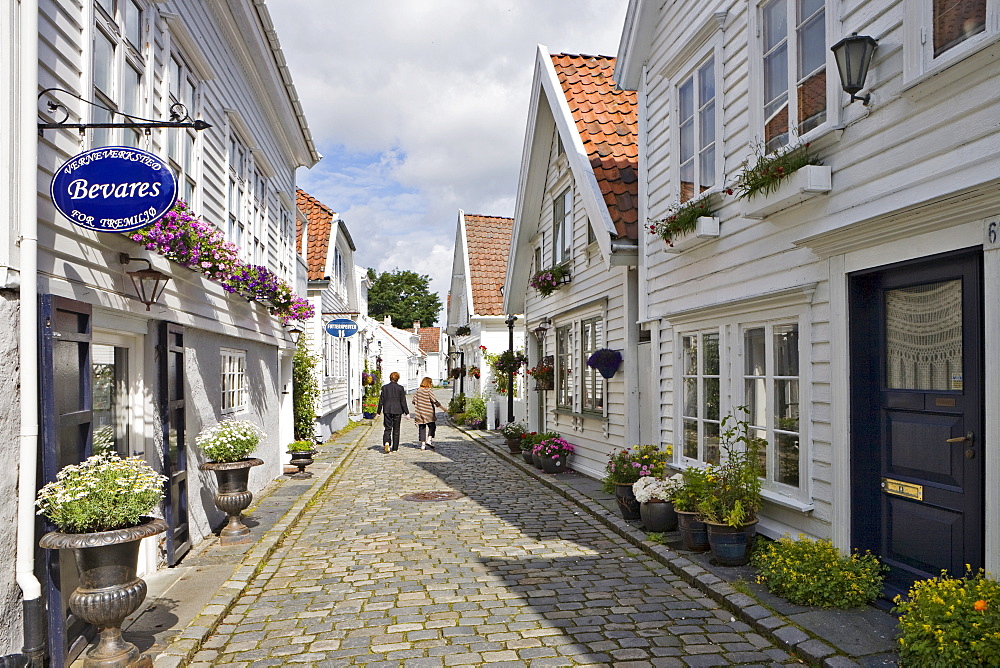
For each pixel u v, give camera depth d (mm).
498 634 4684
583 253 11656
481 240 24406
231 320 8570
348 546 7180
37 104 3832
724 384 6918
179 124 4422
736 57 6645
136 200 4016
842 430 5098
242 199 9305
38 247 3967
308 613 5164
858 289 5086
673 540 6793
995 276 3850
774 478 6125
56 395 3992
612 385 10414
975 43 3830
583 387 11773
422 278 81000
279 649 4496
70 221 4234
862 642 4133
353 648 4496
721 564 5898
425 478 11945
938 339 4473
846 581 4715
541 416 15391
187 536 6617
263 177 10664
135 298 5406
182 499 6566
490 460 14453
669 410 8352
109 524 3766
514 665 4188
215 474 7770
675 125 7984
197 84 7227
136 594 3828
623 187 9922
